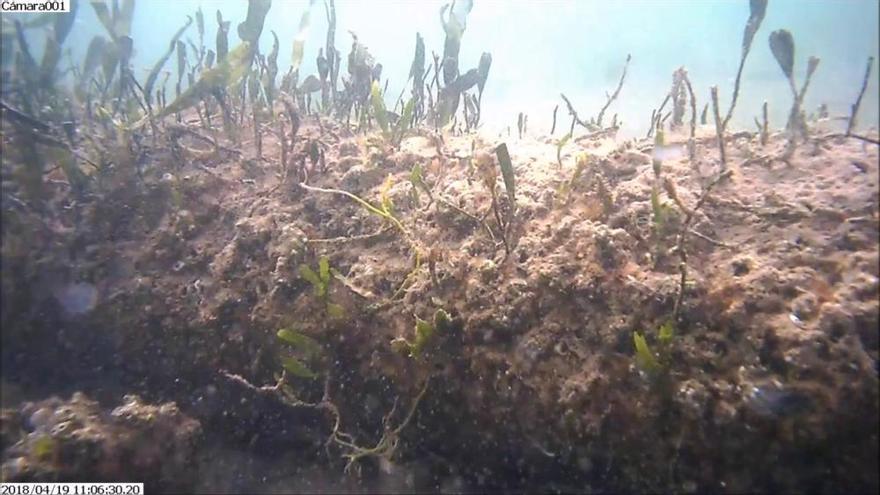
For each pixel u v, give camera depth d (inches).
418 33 27.0
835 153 15.4
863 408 9.9
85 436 15.9
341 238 17.2
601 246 13.3
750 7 16.8
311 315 16.4
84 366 20.2
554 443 13.1
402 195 17.8
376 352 15.4
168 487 16.8
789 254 12.2
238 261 18.2
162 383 19.4
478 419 14.3
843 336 10.4
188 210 20.2
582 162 15.8
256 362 17.4
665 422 11.4
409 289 15.2
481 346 13.9
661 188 15.0
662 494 12.1
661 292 12.2
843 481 10.2
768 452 10.5
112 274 19.8
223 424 18.6
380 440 16.1
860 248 11.8
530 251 14.3
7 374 20.4
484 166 14.4
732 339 11.3
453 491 15.7
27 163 20.7
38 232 20.5
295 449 18.1
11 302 19.9
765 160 15.8
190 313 18.3
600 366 12.3
